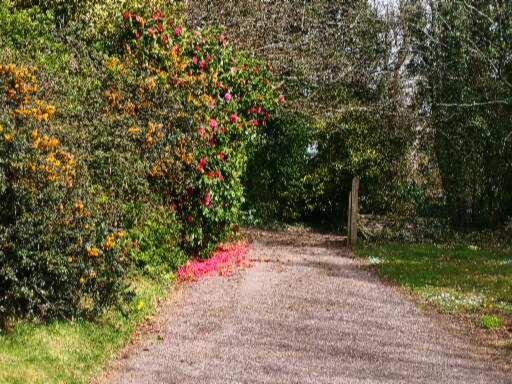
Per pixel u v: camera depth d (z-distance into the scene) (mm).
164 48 11617
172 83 11258
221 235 12664
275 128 18656
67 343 6660
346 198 18750
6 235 6496
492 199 17844
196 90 11430
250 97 13469
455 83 18031
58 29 12641
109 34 11945
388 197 18141
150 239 9859
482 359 7156
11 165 6586
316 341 7629
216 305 9055
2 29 10648
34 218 6652
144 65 11352
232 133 12367
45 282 6941
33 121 7051
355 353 7242
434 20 19203
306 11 21500
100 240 7227
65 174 6941
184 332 7762
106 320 7543
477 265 12828
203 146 10898
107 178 8773
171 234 10633
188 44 12078
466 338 7922
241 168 13102
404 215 17922
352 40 21047
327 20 22109
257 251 14070
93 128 8945
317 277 11328
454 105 17812
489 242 16188
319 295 9930
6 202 6711
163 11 12617
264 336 7746
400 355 7215
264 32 20375
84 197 7160
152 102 10547
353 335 7930
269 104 14367
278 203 19109
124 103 10266
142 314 8156
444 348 7520
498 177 17750
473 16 18312
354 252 14562
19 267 6715
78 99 9477
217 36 12867
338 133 18562
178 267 10828
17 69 7469
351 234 15766
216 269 11508
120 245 7785
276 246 15164
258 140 17344
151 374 6355
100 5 12953
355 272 12031
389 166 18188
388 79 19859
